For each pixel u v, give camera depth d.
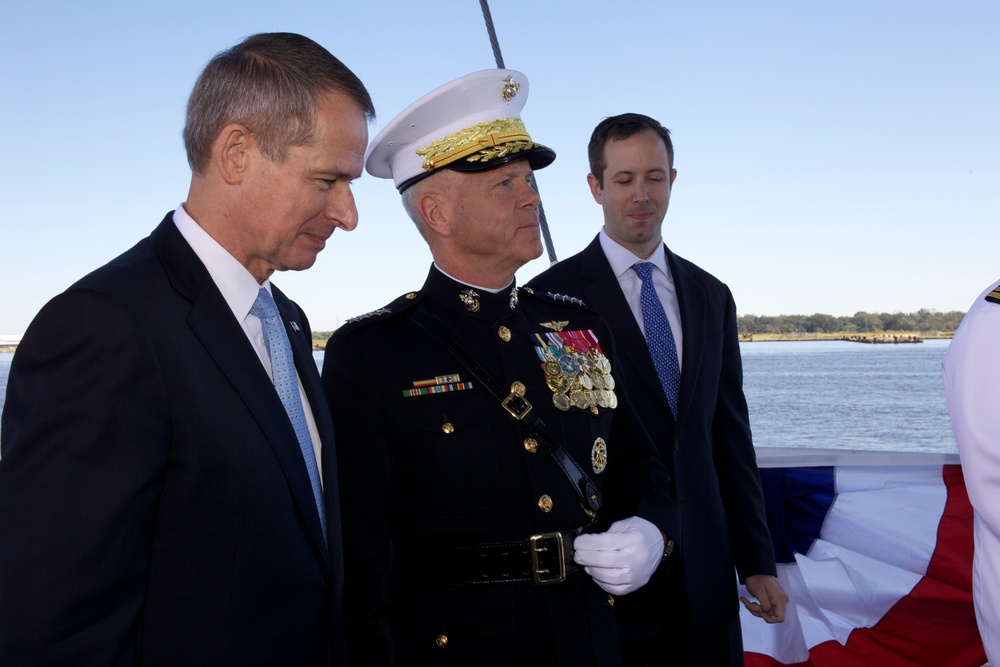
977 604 1.54
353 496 1.64
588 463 1.75
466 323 1.79
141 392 1.08
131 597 1.07
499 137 1.74
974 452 1.44
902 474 2.77
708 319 2.49
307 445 1.38
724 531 2.35
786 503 2.86
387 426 1.66
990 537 1.50
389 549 1.69
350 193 1.33
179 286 1.21
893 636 2.72
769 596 2.35
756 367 112.44
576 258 2.60
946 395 1.56
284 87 1.23
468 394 1.70
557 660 1.58
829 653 2.78
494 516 1.63
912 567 2.72
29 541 0.99
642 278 2.50
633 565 1.54
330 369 1.73
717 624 2.26
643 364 2.36
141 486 1.07
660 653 2.30
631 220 2.46
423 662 1.62
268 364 1.36
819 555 2.81
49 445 1.02
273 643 1.22
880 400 58.25
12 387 1.06
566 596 1.61
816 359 129.75
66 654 1.00
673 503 1.82
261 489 1.21
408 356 1.72
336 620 1.36
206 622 1.15
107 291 1.11
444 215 1.79
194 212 1.30
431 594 1.63
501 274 1.83
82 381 1.04
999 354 1.42
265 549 1.21
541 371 1.79
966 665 2.65
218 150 1.25
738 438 2.51
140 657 1.13
